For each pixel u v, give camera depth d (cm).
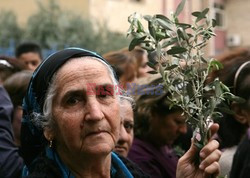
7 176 216
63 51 160
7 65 328
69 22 1111
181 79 161
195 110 163
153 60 164
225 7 1848
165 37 159
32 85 162
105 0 1353
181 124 255
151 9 1330
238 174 222
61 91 154
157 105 253
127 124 230
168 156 268
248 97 221
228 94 160
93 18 1234
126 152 230
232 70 227
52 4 1121
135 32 159
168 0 1197
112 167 176
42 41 1070
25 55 466
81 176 160
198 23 169
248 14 1791
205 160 160
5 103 240
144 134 258
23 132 170
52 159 163
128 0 1400
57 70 157
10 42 985
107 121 155
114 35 1211
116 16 1380
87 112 152
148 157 249
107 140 154
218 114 161
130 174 178
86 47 1126
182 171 172
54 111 156
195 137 165
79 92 153
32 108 165
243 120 227
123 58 324
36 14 1098
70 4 1272
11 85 269
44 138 166
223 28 1833
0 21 1051
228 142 244
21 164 223
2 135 227
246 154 217
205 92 166
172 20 159
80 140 152
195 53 160
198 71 159
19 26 1071
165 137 256
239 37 1812
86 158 155
